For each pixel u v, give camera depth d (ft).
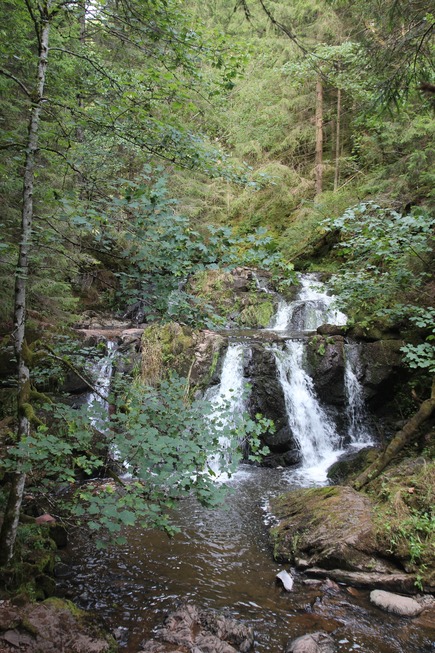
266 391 26.17
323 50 34.09
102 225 10.89
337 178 46.24
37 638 9.71
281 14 39.99
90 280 39.70
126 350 29.37
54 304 30.30
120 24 12.50
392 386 27.96
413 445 21.13
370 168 42.27
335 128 51.67
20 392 10.80
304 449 25.55
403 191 31.30
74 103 13.32
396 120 31.78
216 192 48.67
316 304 36.73
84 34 13.24
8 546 11.13
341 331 29.53
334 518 16.07
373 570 14.07
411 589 13.41
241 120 44.11
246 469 24.26
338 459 24.75
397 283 19.44
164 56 12.32
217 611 12.45
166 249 10.16
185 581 13.89
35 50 20.02
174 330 29.12
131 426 11.12
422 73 18.39
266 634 11.63
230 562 15.14
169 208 10.50
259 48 38.58
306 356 28.12
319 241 44.01
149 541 16.19
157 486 10.78
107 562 14.65
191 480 10.72
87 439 11.01
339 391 27.32
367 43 21.62
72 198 10.64
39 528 14.52
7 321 26.61
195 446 10.55
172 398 12.00
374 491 18.06
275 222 49.49
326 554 14.58
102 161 12.46
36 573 12.18
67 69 15.47
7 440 19.92
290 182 46.19
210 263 10.44
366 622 12.20
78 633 10.21
